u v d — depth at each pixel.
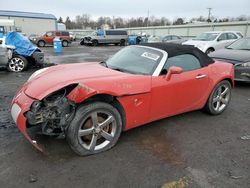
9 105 4.95
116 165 2.87
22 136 3.49
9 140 3.38
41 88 2.99
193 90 3.96
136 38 30.19
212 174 2.75
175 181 2.62
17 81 7.36
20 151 3.11
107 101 3.12
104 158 3.01
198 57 4.13
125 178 2.64
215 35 14.22
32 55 9.55
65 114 2.87
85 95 2.78
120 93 3.03
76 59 14.22
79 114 2.84
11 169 2.74
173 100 3.70
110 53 18.86
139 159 3.01
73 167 2.80
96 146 3.10
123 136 3.60
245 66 6.61
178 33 41.19
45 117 2.85
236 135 3.78
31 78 3.64
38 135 3.49
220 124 4.18
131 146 3.32
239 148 3.37
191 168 2.86
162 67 3.56
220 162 3.00
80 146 2.94
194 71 3.97
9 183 2.51
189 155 3.14
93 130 3.00
